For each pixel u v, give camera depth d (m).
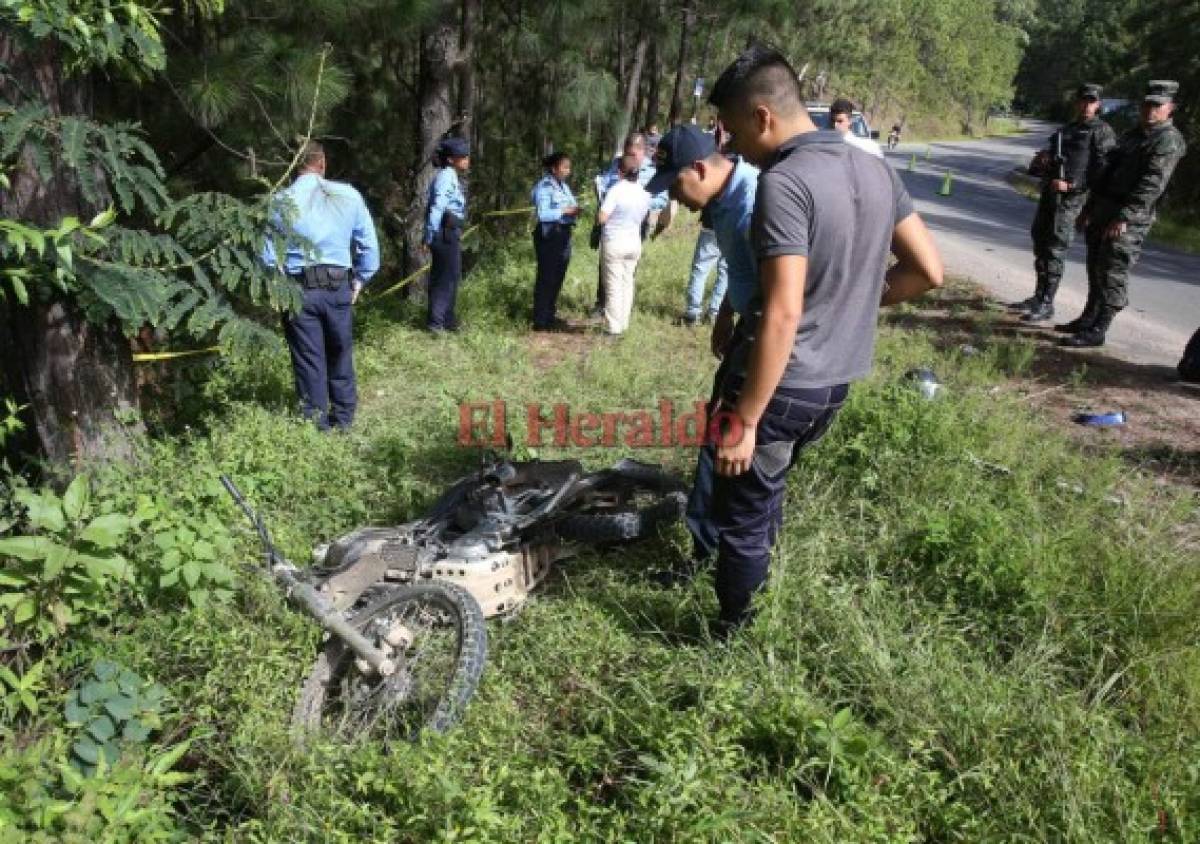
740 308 3.62
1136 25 33.34
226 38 7.01
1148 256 15.63
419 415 5.93
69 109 4.03
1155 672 3.07
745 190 3.46
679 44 17.28
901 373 6.50
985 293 9.97
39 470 4.36
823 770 2.67
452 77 9.33
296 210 4.75
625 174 7.83
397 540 3.61
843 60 36.41
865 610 3.47
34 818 2.14
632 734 2.88
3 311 4.11
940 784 2.64
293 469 4.65
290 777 2.75
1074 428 5.89
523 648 3.41
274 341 4.53
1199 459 5.37
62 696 2.82
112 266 3.85
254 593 3.54
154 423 5.82
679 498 4.29
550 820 2.44
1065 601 3.51
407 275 9.57
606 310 8.18
